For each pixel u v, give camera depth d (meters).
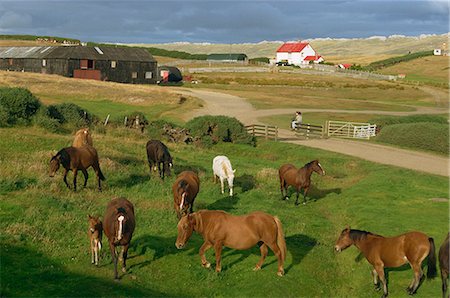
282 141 44.28
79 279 13.66
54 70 90.38
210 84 107.38
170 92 74.50
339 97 93.00
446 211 21.67
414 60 178.12
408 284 14.12
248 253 16.47
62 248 16.05
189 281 14.46
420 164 34.28
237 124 42.47
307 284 14.58
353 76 139.50
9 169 23.16
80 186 22.84
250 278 14.59
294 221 20.53
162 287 14.07
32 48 98.12
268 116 62.09
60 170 24.66
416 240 12.80
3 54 97.38
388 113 69.44
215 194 24.06
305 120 59.19
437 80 137.38
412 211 21.73
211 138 41.41
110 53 96.44
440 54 186.62
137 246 16.59
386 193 25.00
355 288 14.69
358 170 33.31
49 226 17.31
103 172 25.42
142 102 64.81
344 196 25.23
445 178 29.27
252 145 42.34
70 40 177.12
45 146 29.64
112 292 13.05
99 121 43.69
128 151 32.69
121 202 15.05
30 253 15.34
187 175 19.27
